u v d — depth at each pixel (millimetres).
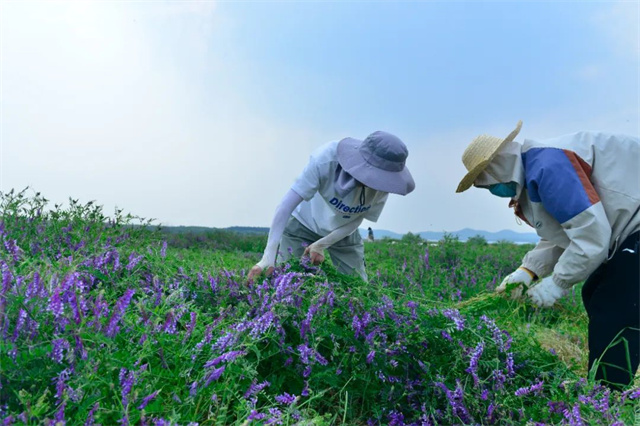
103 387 1874
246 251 12688
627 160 3492
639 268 3344
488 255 9711
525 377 3064
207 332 2406
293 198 3980
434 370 2859
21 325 1943
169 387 2141
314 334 2688
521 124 3682
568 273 3529
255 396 2283
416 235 15773
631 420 2500
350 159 3871
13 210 4164
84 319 1973
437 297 5383
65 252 3764
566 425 2494
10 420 1545
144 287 3139
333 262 4996
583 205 3336
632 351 3309
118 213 4672
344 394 2699
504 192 3893
